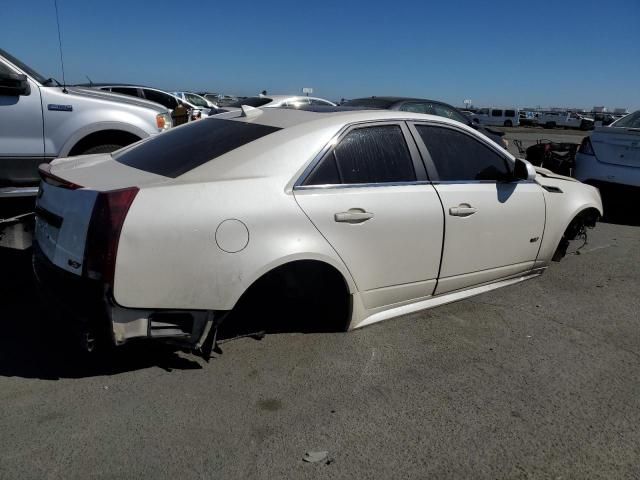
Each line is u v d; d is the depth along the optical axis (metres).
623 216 8.30
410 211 3.58
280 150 3.21
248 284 2.95
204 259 2.83
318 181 3.27
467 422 2.85
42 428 2.64
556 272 5.33
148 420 2.74
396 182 3.61
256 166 3.12
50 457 2.44
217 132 3.53
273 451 2.56
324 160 3.31
